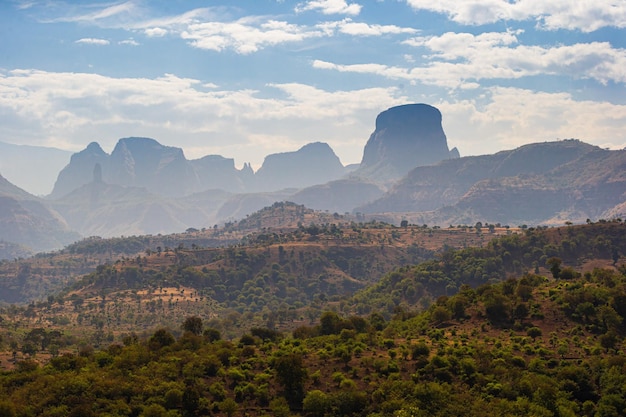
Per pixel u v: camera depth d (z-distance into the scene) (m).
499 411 122.69
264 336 192.38
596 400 130.38
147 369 146.38
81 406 127.75
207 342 179.38
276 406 130.38
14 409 124.12
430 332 171.75
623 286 181.75
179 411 130.62
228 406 130.38
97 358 162.38
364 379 140.12
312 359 152.75
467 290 199.88
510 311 175.50
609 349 149.25
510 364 142.50
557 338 157.75
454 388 134.38
